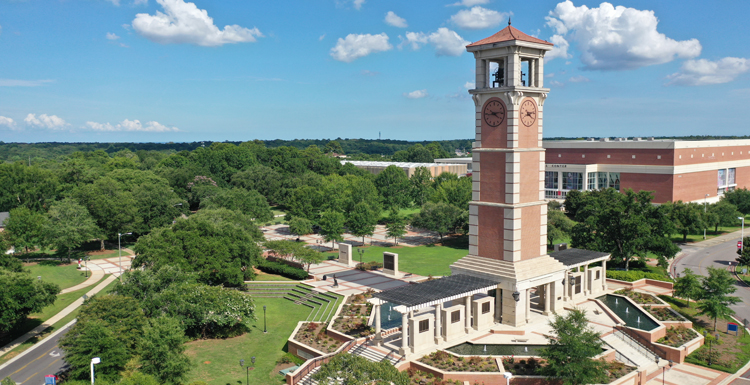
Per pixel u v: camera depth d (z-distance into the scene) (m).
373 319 55.75
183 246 71.31
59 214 92.06
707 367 47.22
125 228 101.75
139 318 48.72
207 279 70.50
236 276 71.44
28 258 94.31
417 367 43.28
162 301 53.88
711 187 138.75
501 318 51.78
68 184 122.06
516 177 50.03
